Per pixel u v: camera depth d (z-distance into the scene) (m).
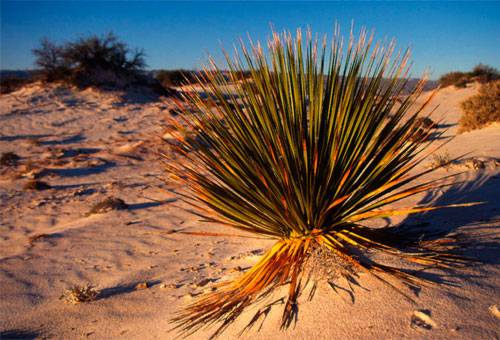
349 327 3.49
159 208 13.37
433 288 3.76
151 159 22.70
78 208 14.56
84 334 5.35
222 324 4.13
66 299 6.52
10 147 26.39
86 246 9.95
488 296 3.54
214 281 6.16
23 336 5.49
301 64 4.23
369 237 4.61
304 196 4.07
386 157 4.20
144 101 43.12
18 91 43.66
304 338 3.53
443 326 3.24
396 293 3.75
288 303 3.86
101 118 35.88
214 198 4.25
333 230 4.34
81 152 25.03
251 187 4.21
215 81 4.31
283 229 4.35
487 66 48.88
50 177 19.67
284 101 4.19
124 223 11.90
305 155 3.97
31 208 14.87
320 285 4.08
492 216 5.87
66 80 44.94
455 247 4.63
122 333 5.14
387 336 3.27
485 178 8.72
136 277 7.31
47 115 36.38
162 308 5.63
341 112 4.14
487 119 18.47
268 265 4.14
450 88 46.06
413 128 4.32
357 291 3.87
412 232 5.43
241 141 4.21
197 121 4.33
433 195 8.02
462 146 14.11
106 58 47.59
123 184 17.84
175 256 8.36
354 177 4.21
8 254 9.92
